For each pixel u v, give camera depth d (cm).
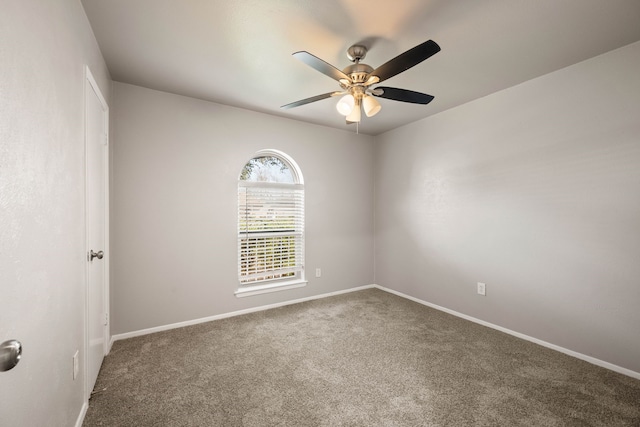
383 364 208
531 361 212
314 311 320
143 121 259
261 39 187
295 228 361
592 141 209
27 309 92
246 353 224
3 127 78
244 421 151
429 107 308
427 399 170
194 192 284
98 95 191
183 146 278
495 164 271
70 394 132
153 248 264
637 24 171
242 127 311
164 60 213
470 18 165
